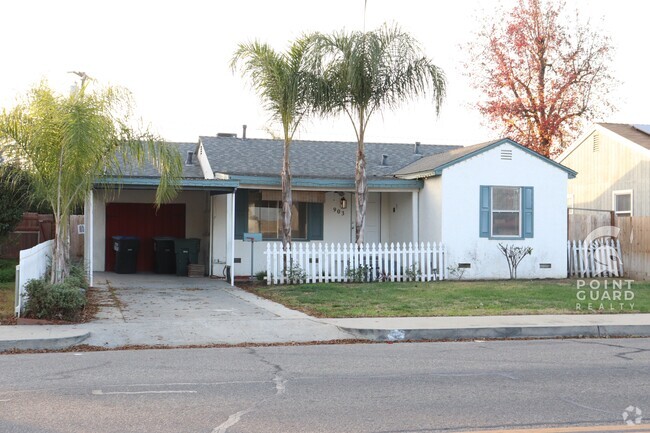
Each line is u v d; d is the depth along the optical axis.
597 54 37.22
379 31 20.39
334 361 10.32
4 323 13.01
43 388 8.30
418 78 20.41
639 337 13.11
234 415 7.05
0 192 19.88
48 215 26.41
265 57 20.09
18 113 14.48
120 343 11.94
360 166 21.44
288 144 20.98
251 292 18.83
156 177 19.50
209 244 23.91
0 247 23.98
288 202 20.98
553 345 12.01
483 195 22.25
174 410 7.24
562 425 6.71
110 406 7.40
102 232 24.83
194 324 13.48
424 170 22.38
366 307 15.62
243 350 11.47
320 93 20.17
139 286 20.05
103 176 16.28
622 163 26.17
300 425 6.68
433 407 7.41
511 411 7.24
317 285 19.72
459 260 22.03
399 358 10.59
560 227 22.91
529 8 37.28
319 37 20.14
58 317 13.26
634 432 6.48
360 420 6.87
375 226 25.17
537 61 37.34
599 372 9.38
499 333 13.03
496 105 38.00
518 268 22.52
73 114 14.18
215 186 20.09
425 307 15.60
